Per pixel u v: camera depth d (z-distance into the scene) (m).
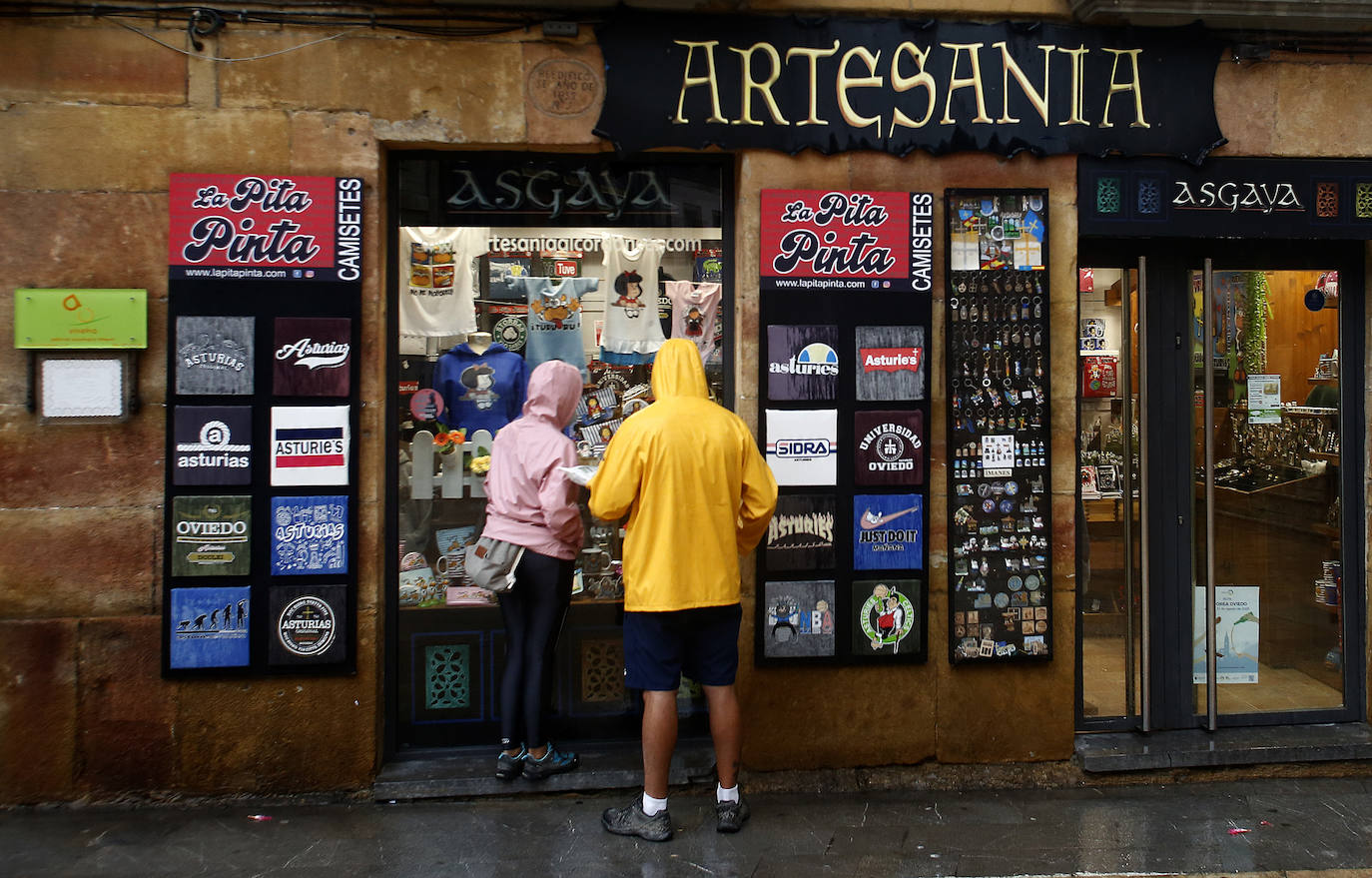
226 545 3.80
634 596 3.36
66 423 3.77
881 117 4.04
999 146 4.07
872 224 4.04
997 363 4.09
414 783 3.86
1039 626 4.11
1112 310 4.33
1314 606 4.46
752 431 4.04
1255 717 4.43
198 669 3.79
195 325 3.77
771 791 3.97
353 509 3.86
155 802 3.80
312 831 3.58
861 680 4.08
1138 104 4.12
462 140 3.92
